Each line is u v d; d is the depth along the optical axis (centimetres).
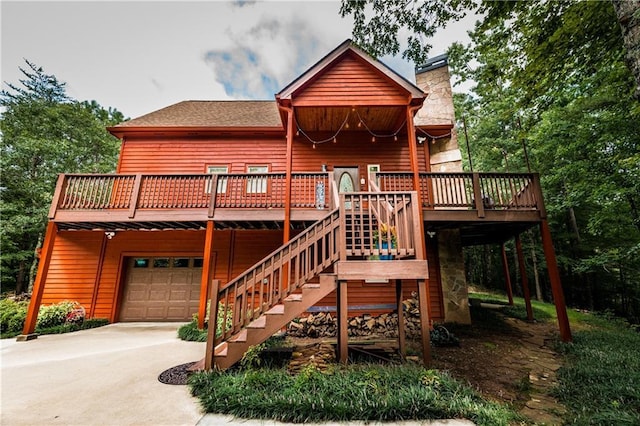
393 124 838
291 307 377
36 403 286
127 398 297
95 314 801
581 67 604
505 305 973
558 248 1232
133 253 845
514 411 301
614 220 876
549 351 529
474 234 840
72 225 746
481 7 521
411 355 450
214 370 340
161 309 830
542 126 903
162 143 920
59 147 1223
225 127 884
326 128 869
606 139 759
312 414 254
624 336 620
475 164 1591
